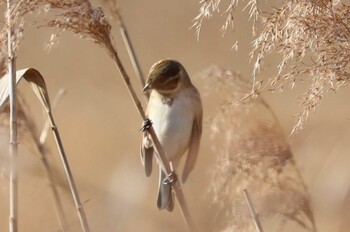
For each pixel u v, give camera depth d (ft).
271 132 31.99
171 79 40.70
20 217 45.27
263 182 31.83
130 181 35.17
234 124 32.07
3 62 32.73
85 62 98.22
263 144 31.83
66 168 33.88
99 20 32.01
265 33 28.37
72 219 35.55
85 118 80.53
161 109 41.52
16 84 32.12
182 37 101.24
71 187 33.68
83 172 65.21
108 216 32.42
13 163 31.58
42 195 34.22
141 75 38.06
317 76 28.55
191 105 41.37
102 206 32.96
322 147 36.47
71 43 99.66
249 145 31.86
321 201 34.04
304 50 28.30
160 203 38.55
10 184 31.55
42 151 34.65
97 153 70.38
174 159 41.78
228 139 32.09
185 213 33.71
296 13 28.45
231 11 28.86
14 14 31.17
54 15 31.42
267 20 28.43
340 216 33.65
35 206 44.75
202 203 33.12
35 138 35.01
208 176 41.19
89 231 33.19
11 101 31.86
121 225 32.24
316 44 28.35
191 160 41.91
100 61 98.58
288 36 28.30
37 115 79.00
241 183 31.78
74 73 96.17
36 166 32.24
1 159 31.60
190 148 41.96
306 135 37.73
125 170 36.40
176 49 98.89
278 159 31.73
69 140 74.23
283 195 31.63
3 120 35.17
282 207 31.58
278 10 28.53
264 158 31.76
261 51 28.45
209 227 31.96
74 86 92.63
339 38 28.35
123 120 80.02
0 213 51.70
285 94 69.41
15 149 31.71
